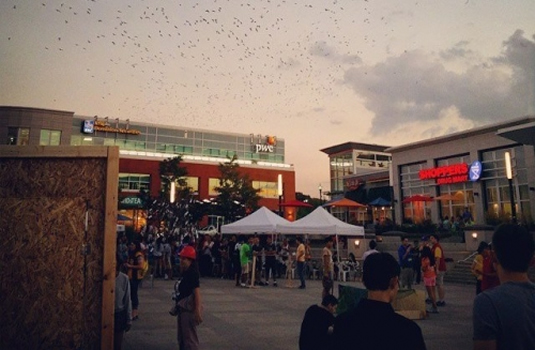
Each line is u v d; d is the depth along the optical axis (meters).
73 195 5.55
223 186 46.69
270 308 11.60
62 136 42.75
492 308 2.29
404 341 2.19
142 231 31.47
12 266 5.32
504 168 30.72
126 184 54.31
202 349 7.28
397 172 39.47
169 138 63.84
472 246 21.81
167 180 43.72
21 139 41.12
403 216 38.62
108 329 5.18
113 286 5.27
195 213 41.75
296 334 8.45
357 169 57.41
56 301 5.28
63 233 5.45
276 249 21.66
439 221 35.09
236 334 8.45
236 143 69.25
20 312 5.23
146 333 8.36
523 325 2.23
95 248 5.44
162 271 20.58
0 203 5.45
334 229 18.94
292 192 66.25
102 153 5.59
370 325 2.26
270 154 71.81
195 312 5.54
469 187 33.25
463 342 7.80
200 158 59.94
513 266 2.41
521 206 29.38
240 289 16.17
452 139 34.22
